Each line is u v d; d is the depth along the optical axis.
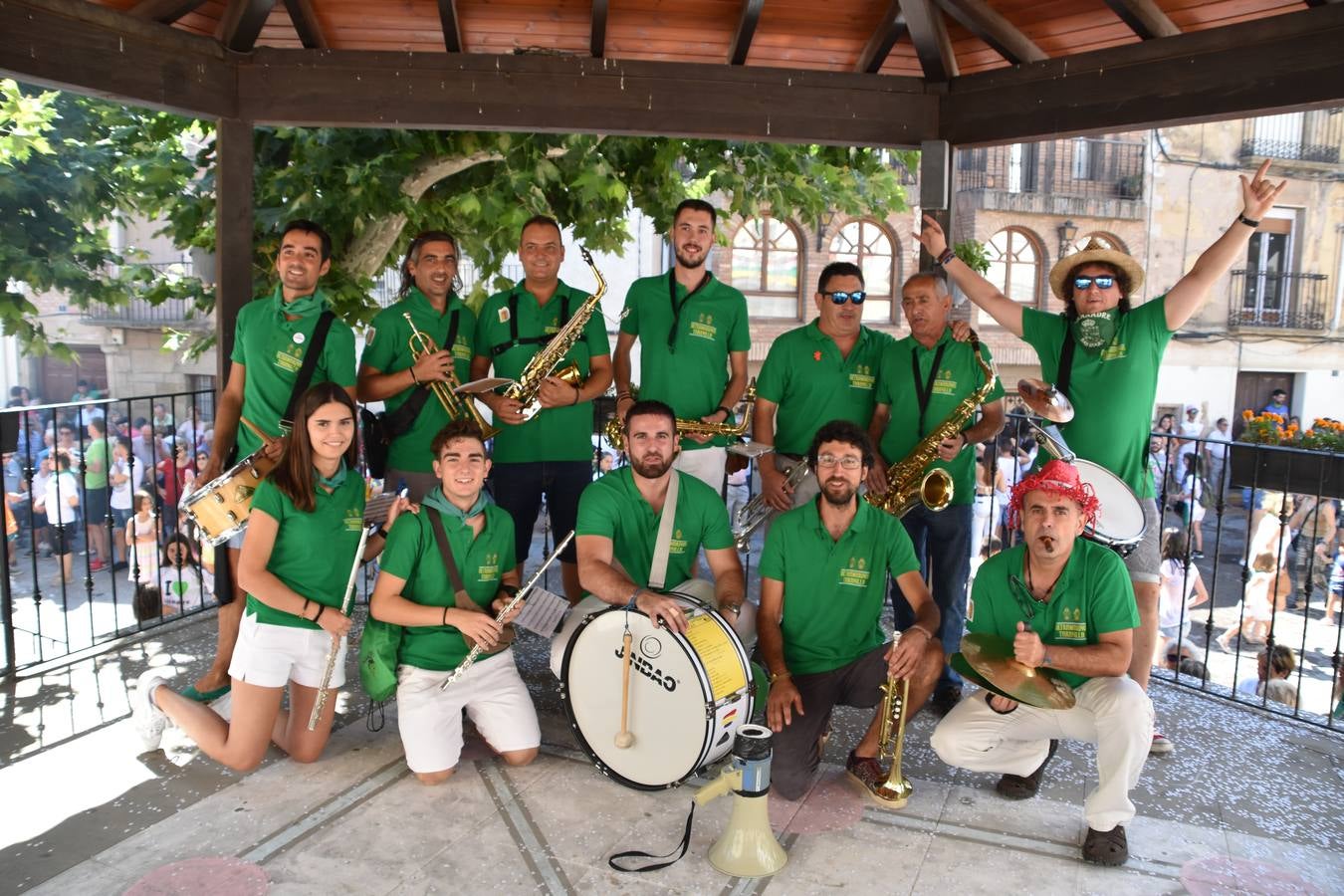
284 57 4.64
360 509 3.72
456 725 3.65
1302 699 6.75
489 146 6.76
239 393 4.19
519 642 5.27
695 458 4.64
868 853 3.20
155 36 4.25
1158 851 3.25
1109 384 3.95
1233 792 3.69
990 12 4.53
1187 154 18.61
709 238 4.56
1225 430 17.08
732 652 3.37
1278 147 18.86
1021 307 4.27
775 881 3.03
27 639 6.62
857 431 3.58
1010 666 3.11
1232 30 4.05
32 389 19.25
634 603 3.40
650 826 3.34
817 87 4.86
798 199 8.41
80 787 3.55
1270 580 8.09
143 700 3.77
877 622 3.80
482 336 4.70
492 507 3.79
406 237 7.83
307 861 3.09
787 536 3.67
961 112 4.82
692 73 4.80
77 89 4.04
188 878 2.98
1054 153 18.23
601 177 7.05
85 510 5.07
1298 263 19.38
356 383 4.33
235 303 4.75
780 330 17.05
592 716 3.55
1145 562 3.94
